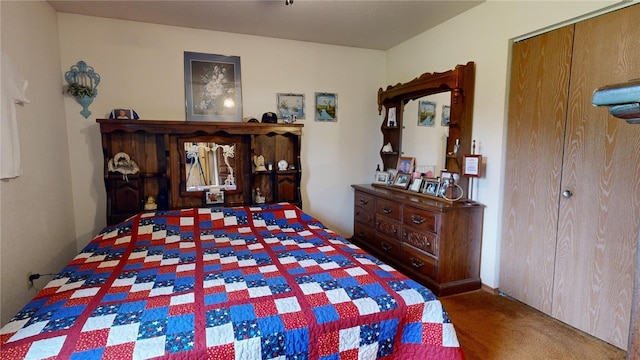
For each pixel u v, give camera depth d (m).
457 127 2.73
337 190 3.79
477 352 1.88
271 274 1.72
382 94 3.69
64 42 2.73
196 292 1.52
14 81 1.93
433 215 2.58
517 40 2.39
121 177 2.80
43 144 2.36
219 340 1.18
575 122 2.06
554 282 2.23
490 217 2.61
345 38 3.39
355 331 1.34
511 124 2.46
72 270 1.81
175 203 3.04
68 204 2.77
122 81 2.91
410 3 2.56
